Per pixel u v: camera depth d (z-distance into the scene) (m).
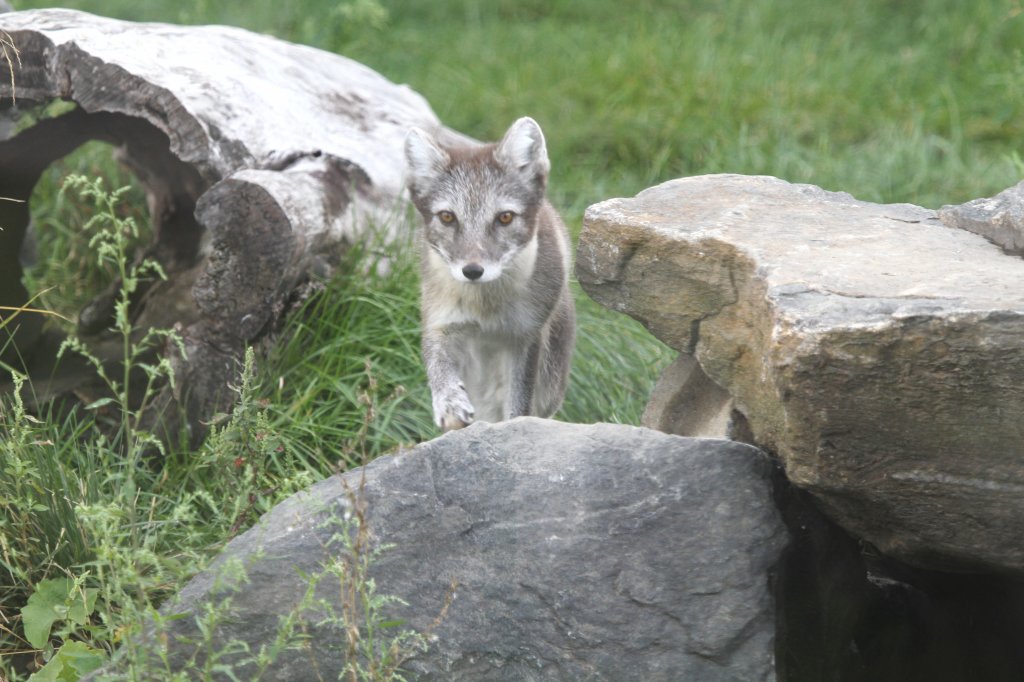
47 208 13.16
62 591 7.36
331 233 9.92
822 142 15.93
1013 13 16.55
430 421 9.94
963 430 5.56
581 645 6.12
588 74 19.06
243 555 6.36
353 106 12.09
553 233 10.06
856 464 5.78
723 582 6.09
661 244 6.87
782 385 5.70
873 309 5.62
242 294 9.27
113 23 10.41
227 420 9.23
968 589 7.48
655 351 11.29
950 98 17.39
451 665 6.22
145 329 11.07
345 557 6.29
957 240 6.77
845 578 6.95
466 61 20.09
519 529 6.26
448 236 9.32
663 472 6.27
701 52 19.03
